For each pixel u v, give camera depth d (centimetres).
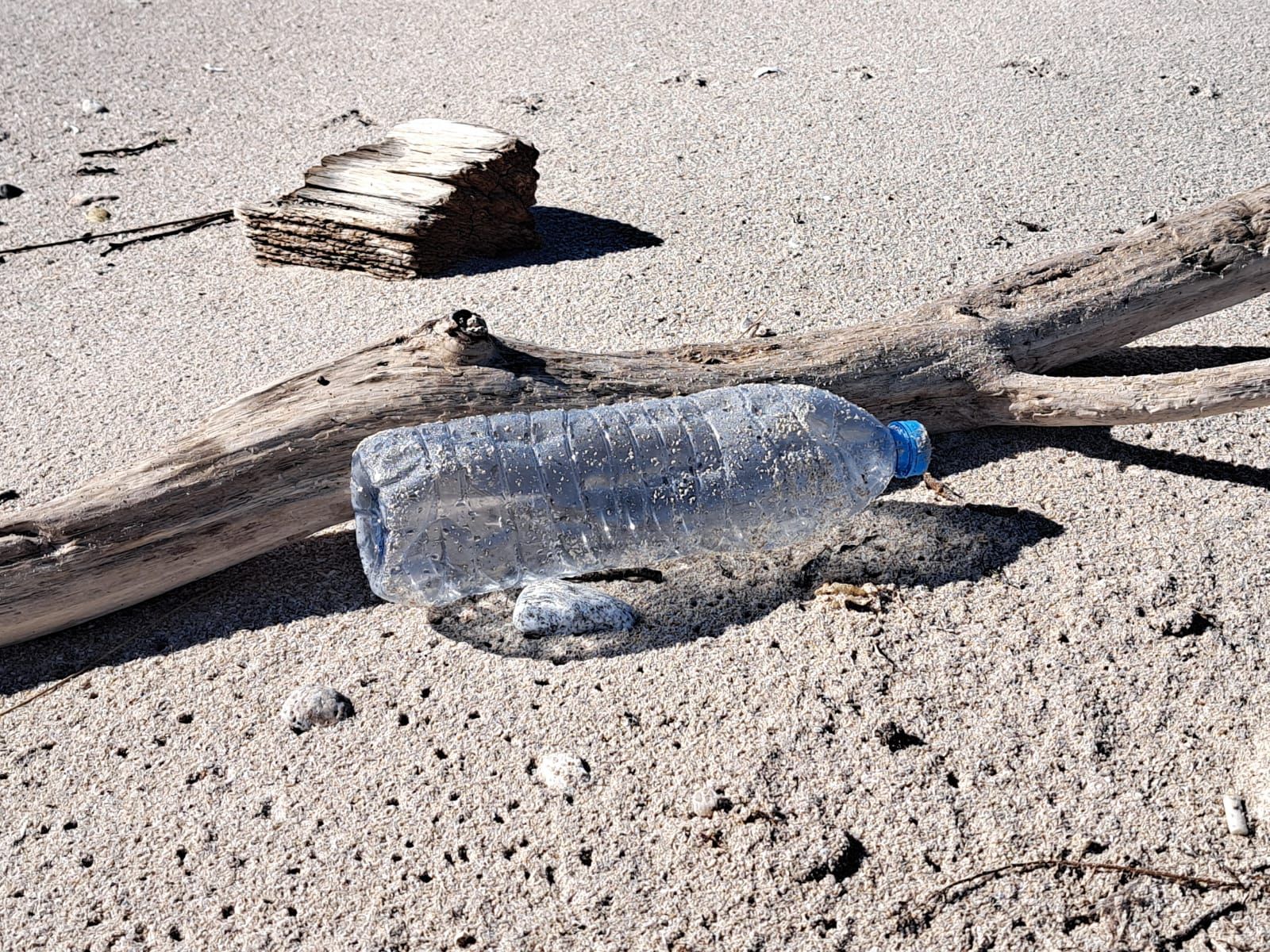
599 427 71
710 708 63
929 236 106
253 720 64
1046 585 69
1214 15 161
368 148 113
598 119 138
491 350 76
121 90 157
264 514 71
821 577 70
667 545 70
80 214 124
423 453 68
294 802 60
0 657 69
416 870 57
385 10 188
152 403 88
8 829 60
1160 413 76
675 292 99
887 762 60
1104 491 75
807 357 80
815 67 151
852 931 55
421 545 67
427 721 64
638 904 56
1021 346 83
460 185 104
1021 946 54
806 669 65
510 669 66
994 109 132
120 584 70
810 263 103
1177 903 55
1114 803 58
